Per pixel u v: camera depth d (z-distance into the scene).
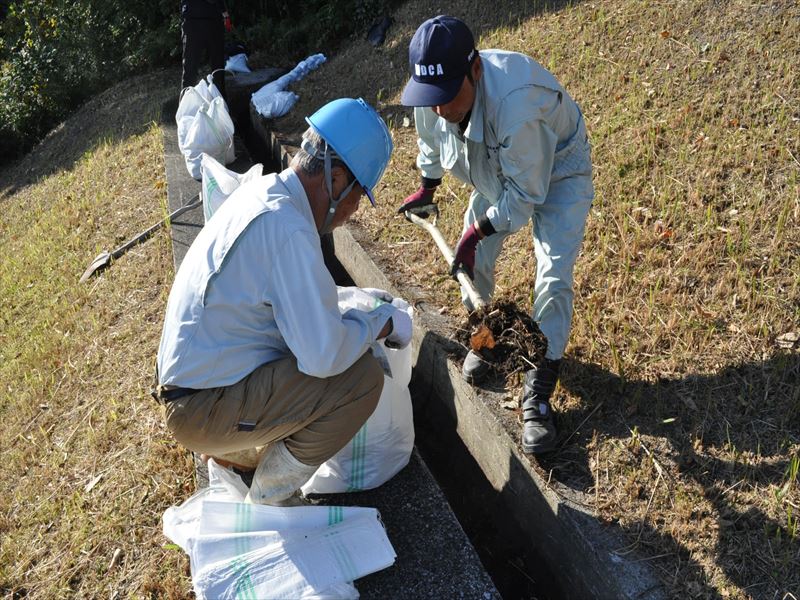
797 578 2.44
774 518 2.61
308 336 2.37
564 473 2.96
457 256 3.04
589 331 3.53
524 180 2.74
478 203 3.47
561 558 2.88
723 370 3.14
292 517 2.69
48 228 7.23
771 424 2.91
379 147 2.52
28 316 5.78
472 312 3.14
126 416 3.93
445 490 3.66
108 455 3.71
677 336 3.35
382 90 7.11
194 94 6.53
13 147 12.44
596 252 3.97
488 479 3.43
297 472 2.74
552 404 3.26
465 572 2.77
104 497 3.45
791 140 4.08
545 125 2.71
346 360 2.49
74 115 11.54
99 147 9.05
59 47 12.10
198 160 6.29
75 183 8.23
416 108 3.29
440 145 3.18
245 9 10.46
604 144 4.69
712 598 2.45
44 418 4.35
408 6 8.21
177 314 2.46
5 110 12.16
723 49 4.96
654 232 3.92
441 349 3.71
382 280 4.37
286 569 2.55
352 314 2.64
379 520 2.72
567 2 6.45
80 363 4.67
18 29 13.31
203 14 7.70
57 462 3.86
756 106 4.44
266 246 2.35
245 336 2.49
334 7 8.93
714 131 4.38
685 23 5.37
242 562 2.58
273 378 2.51
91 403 4.24
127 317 4.91
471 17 7.22
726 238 3.71
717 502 2.71
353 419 2.66
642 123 4.71
